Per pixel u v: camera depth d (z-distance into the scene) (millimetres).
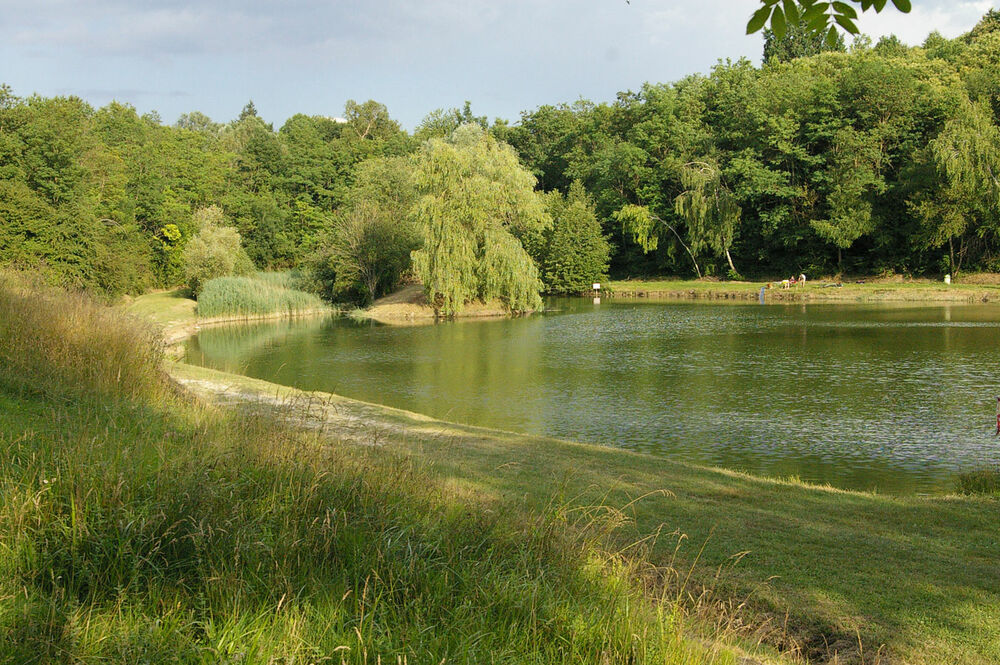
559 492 8141
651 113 78312
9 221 42031
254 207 71562
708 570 6488
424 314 48219
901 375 24516
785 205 65375
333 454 6652
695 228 67562
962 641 5250
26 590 4207
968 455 15531
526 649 4363
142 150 70625
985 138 54344
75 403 8570
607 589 5270
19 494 4953
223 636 3963
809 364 27062
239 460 6156
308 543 5098
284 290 50844
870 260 65062
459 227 46719
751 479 10797
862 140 61000
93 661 3707
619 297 63969
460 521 6016
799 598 5957
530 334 37812
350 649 3961
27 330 10414
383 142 94438
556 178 88875
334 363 29016
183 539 4852
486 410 20344
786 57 96812
